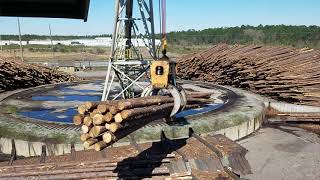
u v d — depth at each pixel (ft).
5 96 61.98
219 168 32.14
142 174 28.50
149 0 46.37
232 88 69.36
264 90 62.64
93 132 19.39
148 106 24.99
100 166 29.45
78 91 68.69
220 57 76.54
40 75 80.43
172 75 30.30
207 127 42.19
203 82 78.07
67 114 49.14
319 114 51.90
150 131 39.55
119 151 34.58
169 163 30.96
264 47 77.20
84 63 163.84
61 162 30.25
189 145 36.47
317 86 56.34
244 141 44.47
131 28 50.29
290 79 57.47
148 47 47.65
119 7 45.06
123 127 20.59
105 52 271.90
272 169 35.27
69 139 37.55
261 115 50.67
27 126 41.32
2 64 65.82
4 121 43.57
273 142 43.70
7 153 39.55
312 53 67.10
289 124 51.98
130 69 51.42
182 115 47.21
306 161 37.17
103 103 19.98
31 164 30.27
